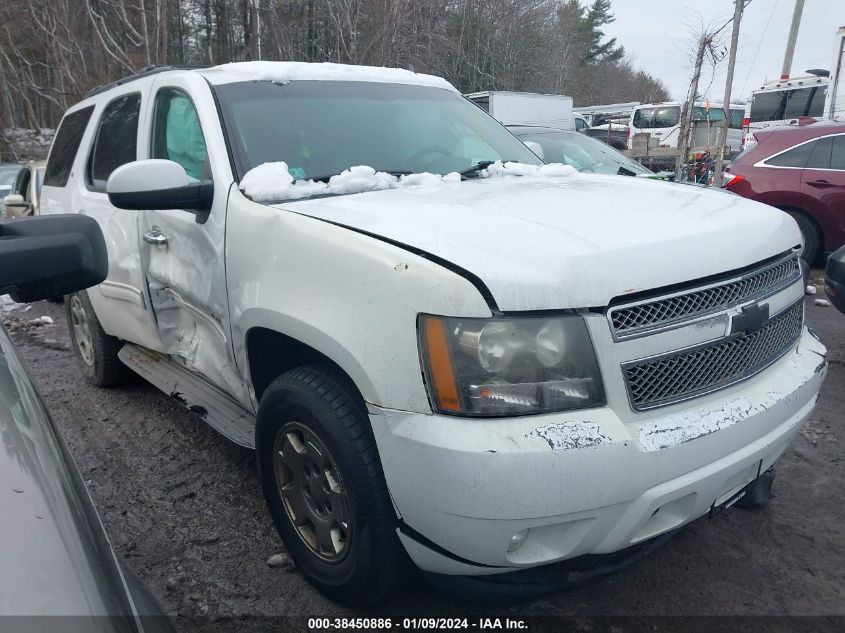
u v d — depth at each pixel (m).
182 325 3.46
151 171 2.76
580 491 1.89
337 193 2.81
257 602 2.63
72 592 1.03
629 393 2.01
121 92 4.14
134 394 4.74
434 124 3.62
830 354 5.44
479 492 1.86
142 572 2.82
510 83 34.28
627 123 27.84
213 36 23.64
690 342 2.11
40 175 7.93
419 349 1.97
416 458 1.96
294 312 2.31
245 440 2.93
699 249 2.22
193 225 3.02
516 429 1.89
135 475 3.63
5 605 0.95
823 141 8.20
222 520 3.20
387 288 2.05
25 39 25.12
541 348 1.92
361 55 18.84
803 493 3.39
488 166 3.48
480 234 2.16
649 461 1.96
